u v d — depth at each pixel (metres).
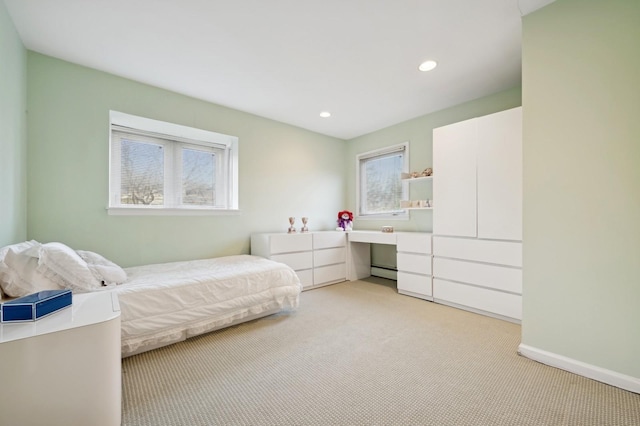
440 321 2.45
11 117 1.82
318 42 2.10
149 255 2.79
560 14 1.66
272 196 3.81
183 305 1.97
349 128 4.20
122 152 2.86
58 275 1.62
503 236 2.45
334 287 3.66
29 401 0.93
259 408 1.33
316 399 1.40
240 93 2.98
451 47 2.18
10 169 1.80
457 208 2.78
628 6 1.44
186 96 3.02
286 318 2.54
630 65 1.44
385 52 2.24
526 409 1.31
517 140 2.36
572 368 1.62
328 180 4.52
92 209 2.47
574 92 1.61
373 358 1.82
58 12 1.76
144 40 2.07
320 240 3.71
